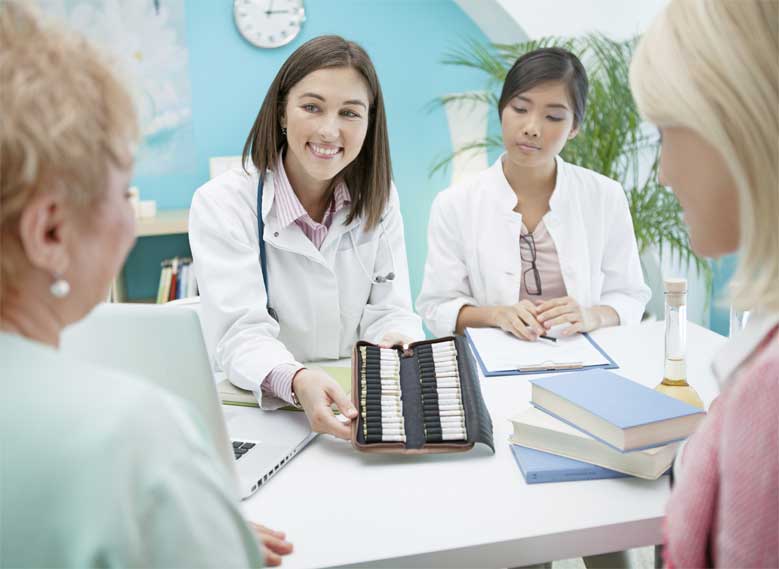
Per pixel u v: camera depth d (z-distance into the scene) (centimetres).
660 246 336
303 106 148
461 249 212
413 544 93
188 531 50
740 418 61
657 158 342
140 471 49
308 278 160
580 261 202
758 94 63
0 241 50
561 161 206
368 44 349
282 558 90
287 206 155
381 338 157
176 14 326
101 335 88
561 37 356
